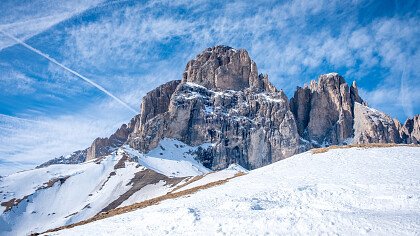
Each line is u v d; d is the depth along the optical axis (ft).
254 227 79.00
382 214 80.74
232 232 78.48
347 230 71.05
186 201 137.39
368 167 130.31
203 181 314.96
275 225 77.77
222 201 115.34
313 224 75.41
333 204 97.04
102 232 100.58
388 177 112.98
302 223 76.43
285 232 74.13
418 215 77.15
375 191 102.12
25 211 611.06
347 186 110.22
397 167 124.77
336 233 70.28
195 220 89.04
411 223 70.85
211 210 97.35
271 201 106.42
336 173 129.49
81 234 103.71
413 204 88.33
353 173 125.08
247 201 103.50
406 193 95.14
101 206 596.29
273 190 118.73
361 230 70.03
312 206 98.84
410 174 113.60
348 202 97.76
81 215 573.74
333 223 74.90
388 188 102.12
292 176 139.03
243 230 78.43
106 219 127.95
